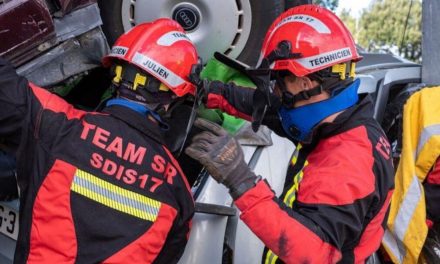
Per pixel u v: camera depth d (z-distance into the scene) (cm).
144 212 177
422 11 343
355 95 190
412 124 285
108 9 281
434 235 288
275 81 193
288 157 239
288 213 170
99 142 176
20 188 181
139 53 184
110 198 173
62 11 208
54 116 177
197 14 275
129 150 178
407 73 350
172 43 189
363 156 179
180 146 219
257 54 289
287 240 167
